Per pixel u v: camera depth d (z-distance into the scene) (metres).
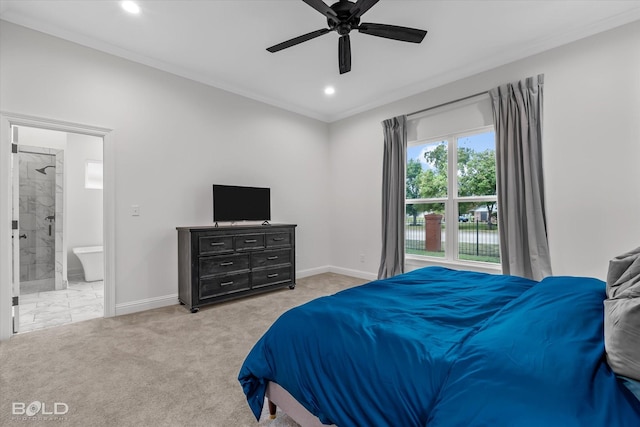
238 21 2.57
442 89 3.68
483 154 3.46
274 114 4.36
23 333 2.51
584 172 2.68
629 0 2.32
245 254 3.50
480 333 1.07
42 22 2.54
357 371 1.06
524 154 2.91
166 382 1.79
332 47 2.98
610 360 0.79
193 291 3.06
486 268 3.37
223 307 3.21
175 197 3.37
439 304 1.49
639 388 0.70
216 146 3.73
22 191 4.16
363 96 4.21
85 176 4.76
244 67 3.38
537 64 2.94
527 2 2.34
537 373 0.78
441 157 3.84
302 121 4.73
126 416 1.49
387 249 4.09
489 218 3.41
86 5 2.36
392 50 3.03
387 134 4.14
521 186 2.95
